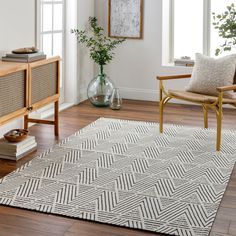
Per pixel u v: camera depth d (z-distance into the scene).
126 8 6.82
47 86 5.03
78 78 6.70
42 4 5.97
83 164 4.47
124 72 7.01
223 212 3.64
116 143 5.04
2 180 4.10
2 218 3.53
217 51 6.30
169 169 4.38
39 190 3.93
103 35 7.03
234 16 6.20
